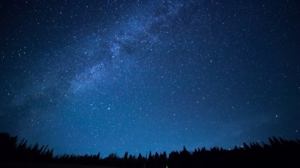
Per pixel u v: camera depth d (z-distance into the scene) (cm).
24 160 2595
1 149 2589
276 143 2670
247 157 2603
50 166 2402
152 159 3170
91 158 3100
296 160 2073
